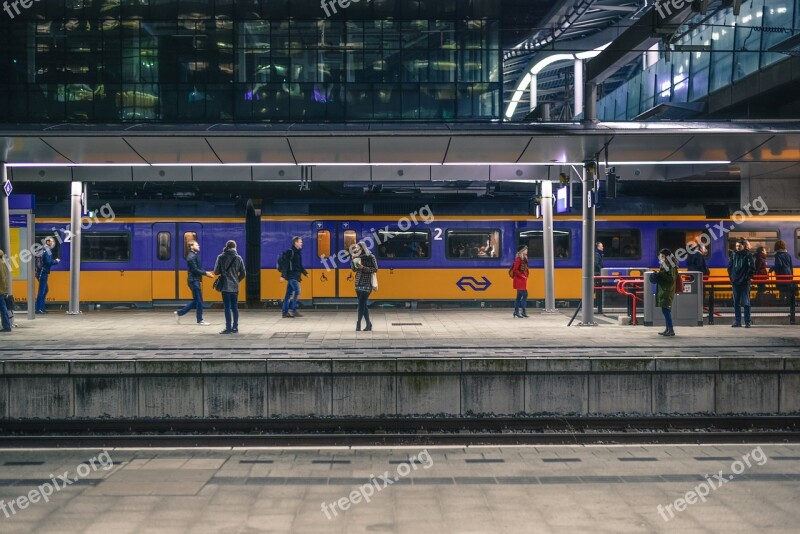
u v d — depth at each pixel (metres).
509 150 16.72
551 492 7.50
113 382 11.24
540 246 22.89
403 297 22.70
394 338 14.46
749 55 22.17
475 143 16.20
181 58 24.80
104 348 12.88
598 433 10.10
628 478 8.04
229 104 24.81
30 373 11.17
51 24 24.56
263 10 24.88
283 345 13.32
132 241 22.56
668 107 24.22
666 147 16.55
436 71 24.91
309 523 6.51
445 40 24.91
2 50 24.47
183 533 6.23
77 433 10.80
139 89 24.73
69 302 20.64
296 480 8.01
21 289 22.05
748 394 11.45
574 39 34.44
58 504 7.07
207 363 11.20
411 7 24.88
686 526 6.39
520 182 23.27
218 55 24.84
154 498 7.29
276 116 24.86
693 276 16.77
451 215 22.80
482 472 8.35
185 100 24.80
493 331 15.80
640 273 19.73
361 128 15.62
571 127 15.75
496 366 11.33
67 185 22.98
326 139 15.80
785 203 19.88
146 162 17.28
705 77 25.19
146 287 22.58
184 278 22.67
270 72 24.89
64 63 24.59
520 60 38.16
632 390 11.41
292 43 24.88
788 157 17.28
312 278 22.62
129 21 24.72
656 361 11.38
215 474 8.27
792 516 6.67
